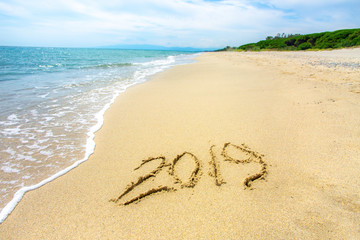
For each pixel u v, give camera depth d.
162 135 4.11
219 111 5.30
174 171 3.00
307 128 3.99
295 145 3.47
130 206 2.40
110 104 6.27
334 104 4.98
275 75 9.64
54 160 3.35
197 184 2.72
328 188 2.46
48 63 23.09
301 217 2.13
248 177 2.79
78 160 3.36
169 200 2.47
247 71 11.84
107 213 2.31
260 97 6.27
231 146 3.58
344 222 2.03
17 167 3.16
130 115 5.30
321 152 3.17
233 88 7.67
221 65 16.56
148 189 2.65
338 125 3.94
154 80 10.40
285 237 1.94
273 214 2.20
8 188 2.72
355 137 3.45
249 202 2.38
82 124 4.79
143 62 25.14
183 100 6.46
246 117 4.80
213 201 2.43
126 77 11.60
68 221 2.23
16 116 5.25
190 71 13.60
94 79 10.88
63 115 5.35
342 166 2.80
